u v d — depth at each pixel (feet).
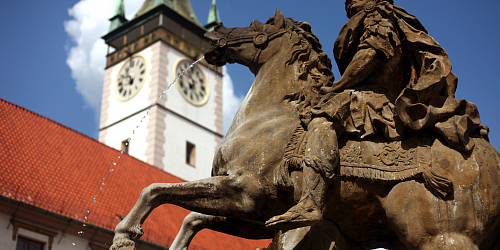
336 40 13.44
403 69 12.86
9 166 54.24
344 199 12.13
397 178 11.68
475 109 11.80
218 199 12.87
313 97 13.44
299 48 14.30
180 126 123.85
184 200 12.96
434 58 12.14
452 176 11.35
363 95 12.70
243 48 14.85
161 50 129.18
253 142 13.01
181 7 146.92
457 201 11.16
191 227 14.53
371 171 11.90
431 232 11.22
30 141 61.36
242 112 14.03
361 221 12.46
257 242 62.28
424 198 11.35
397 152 11.94
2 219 47.57
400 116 11.79
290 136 12.92
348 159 12.15
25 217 48.98
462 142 11.34
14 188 50.85
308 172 11.78
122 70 134.62
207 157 126.62
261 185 12.73
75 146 65.87
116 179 64.13
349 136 12.48
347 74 12.57
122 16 148.66
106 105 132.87
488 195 11.19
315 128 12.23
